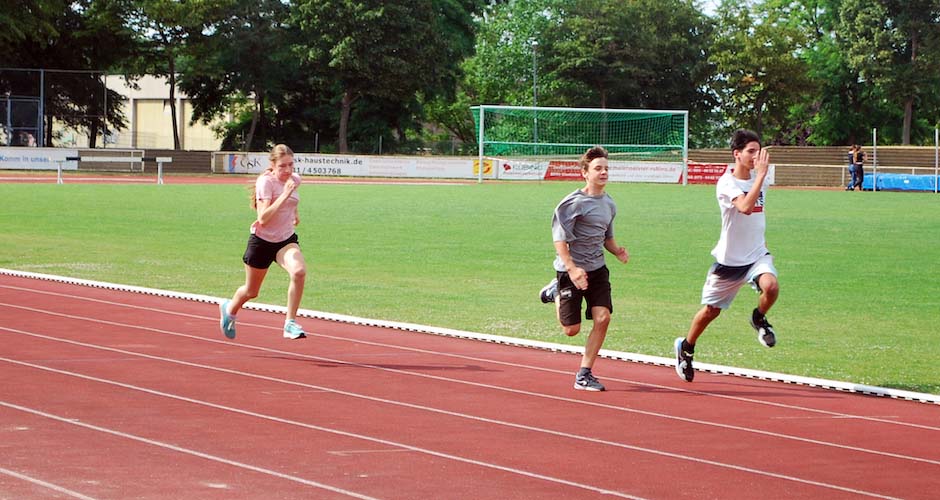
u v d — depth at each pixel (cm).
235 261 1659
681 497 518
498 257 1773
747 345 1021
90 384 749
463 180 5662
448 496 509
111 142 6306
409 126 7000
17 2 5625
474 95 8150
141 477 525
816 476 564
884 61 7144
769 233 2364
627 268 1661
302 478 532
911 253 1928
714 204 3447
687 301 1312
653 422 685
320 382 785
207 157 5909
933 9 7131
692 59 7450
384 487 521
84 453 568
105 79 6016
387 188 4325
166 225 2283
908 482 557
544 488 527
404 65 6269
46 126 5906
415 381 801
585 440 630
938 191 5022
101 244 1875
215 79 6556
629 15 7238
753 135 799
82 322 1044
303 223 2420
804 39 7262
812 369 905
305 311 1141
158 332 996
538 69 7644
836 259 1820
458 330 1046
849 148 6531
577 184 5156
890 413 734
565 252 772
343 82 6456
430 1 6419
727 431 665
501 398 747
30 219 2380
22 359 838
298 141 7019
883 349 1007
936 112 7669
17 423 630
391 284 1430
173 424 638
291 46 6331
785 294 1394
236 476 532
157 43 6269
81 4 6306
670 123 6375
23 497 487
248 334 1002
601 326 782
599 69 7269
